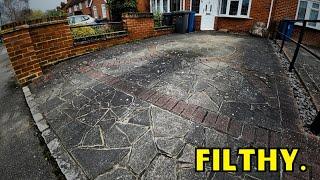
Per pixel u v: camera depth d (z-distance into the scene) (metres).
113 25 7.05
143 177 1.90
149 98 3.19
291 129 2.47
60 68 4.73
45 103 3.34
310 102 3.17
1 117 3.19
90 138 2.45
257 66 4.63
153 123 2.60
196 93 3.30
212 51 5.87
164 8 12.24
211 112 2.79
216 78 3.87
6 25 3.63
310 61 5.59
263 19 9.48
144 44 6.88
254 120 2.62
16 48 3.85
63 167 2.10
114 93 3.42
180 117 2.70
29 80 4.16
